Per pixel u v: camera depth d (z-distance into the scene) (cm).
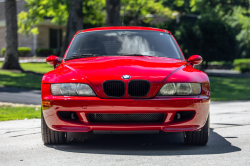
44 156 414
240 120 702
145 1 2820
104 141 502
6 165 376
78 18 1889
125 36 551
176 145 475
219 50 2514
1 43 3325
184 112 435
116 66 446
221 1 3155
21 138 527
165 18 3512
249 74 3209
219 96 1359
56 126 433
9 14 2022
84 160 393
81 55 515
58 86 429
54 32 3378
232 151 436
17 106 896
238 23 4181
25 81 1536
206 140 464
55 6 2614
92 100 415
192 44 2509
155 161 387
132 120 425
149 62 470
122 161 387
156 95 420
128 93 417
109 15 1709
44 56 3153
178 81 426
